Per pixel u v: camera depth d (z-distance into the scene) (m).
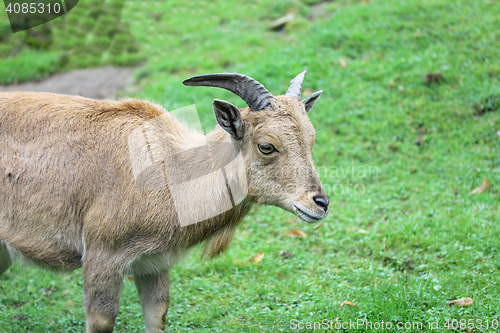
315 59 10.35
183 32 12.70
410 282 5.43
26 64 11.65
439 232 6.39
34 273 6.37
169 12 13.59
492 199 6.92
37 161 4.62
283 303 5.51
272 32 12.30
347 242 6.55
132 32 12.82
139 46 12.44
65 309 5.70
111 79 11.38
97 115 4.79
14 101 4.82
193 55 11.60
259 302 5.54
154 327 4.92
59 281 6.27
